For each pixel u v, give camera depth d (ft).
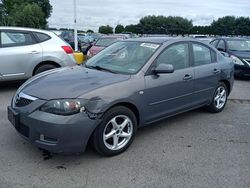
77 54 28.71
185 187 11.27
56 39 26.45
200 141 15.58
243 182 11.75
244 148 14.88
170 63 16.30
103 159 13.20
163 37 18.20
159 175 12.03
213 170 12.57
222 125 18.22
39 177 11.60
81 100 12.07
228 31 209.05
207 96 19.21
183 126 17.80
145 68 14.89
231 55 35.01
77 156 13.35
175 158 13.53
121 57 16.25
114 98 12.96
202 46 19.12
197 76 17.87
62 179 11.52
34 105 12.24
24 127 12.65
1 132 15.69
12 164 12.47
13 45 24.16
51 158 13.08
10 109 13.50
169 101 16.08
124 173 12.10
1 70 23.62
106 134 13.19
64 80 13.65
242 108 22.40
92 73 14.73
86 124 12.07
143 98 14.43
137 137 15.87
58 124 11.59
